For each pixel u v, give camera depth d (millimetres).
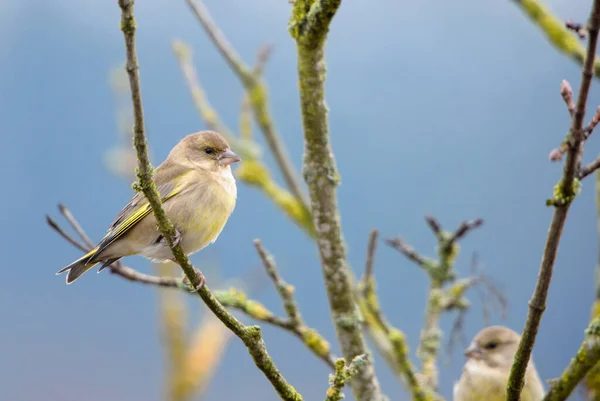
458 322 7641
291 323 6902
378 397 6621
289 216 8539
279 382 5516
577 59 7113
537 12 7359
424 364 7574
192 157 7648
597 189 7016
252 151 8719
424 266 7914
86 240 7172
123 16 4648
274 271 6977
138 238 7172
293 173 8734
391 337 7195
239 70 8844
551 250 4930
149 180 5258
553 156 4668
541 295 5039
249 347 5477
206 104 8883
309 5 6531
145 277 7031
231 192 7629
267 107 8820
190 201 7293
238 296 6980
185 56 9195
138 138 5094
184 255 5418
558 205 4766
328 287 6766
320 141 6723
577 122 4578
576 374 5484
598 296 6879
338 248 6750
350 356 6680
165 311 8906
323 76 6648
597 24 4391
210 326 9078
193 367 8852
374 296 7375
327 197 6750
